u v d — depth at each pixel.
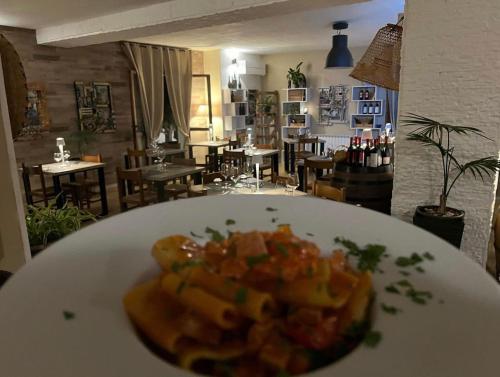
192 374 0.41
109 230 0.75
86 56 5.83
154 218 0.81
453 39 2.05
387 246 0.69
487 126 2.08
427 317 0.49
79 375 0.40
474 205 2.22
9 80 1.75
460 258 0.64
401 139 2.31
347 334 0.48
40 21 4.55
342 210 0.86
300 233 0.75
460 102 2.11
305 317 0.49
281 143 8.81
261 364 0.46
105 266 0.62
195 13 3.61
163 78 7.01
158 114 6.96
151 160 6.77
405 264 0.62
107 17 4.30
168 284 0.52
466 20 2.01
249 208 0.87
